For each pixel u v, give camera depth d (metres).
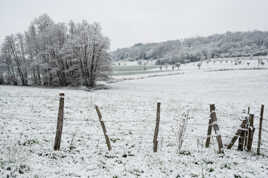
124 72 101.94
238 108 19.44
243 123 7.72
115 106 16.39
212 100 25.17
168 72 88.56
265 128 13.07
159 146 7.89
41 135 8.04
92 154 6.62
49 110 13.16
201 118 14.08
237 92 33.84
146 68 130.62
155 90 38.16
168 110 16.00
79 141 7.81
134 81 57.88
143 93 32.50
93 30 43.03
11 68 49.31
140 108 16.19
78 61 44.28
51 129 9.00
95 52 42.97
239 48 195.62
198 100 24.62
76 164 5.78
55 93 24.02
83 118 11.75
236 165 6.43
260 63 93.38
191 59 166.00
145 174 5.51
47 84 47.38
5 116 10.73
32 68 46.12
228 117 15.10
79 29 47.50
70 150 6.75
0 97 17.47
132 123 11.38
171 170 5.84
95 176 5.20
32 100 16.69
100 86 45.38
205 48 197.38
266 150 8.42
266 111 18.89
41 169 5.28
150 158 6.58
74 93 25.17
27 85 47.56
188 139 9.14
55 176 5.00
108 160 6.23
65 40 46.84
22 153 6.03
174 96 29.03
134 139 8.60
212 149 7.81
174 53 188.62
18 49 47.66
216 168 6.13
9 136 7.59
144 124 11.30
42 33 44.16
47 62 45.31
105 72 46.25
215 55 179.50
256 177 5.72
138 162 6.23
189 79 56.97
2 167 5.14
